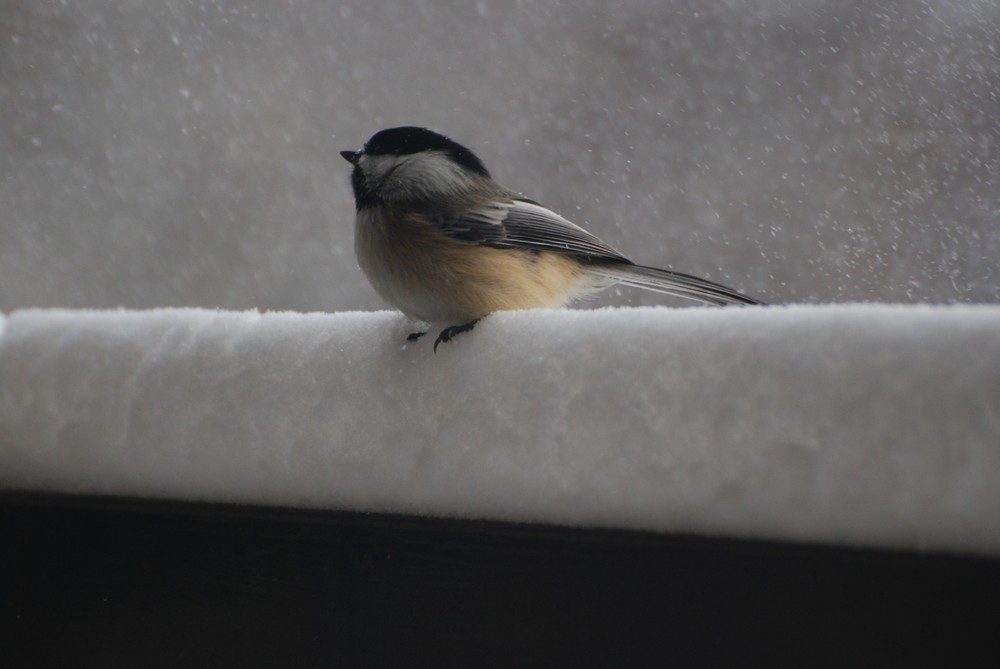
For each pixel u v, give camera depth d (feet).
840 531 9.09
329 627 9.90
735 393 9.61
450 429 9.85
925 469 8.55
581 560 9.83
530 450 9.82
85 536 9.98
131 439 9.95
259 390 9.91
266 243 11.14
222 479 9.92
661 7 10.91
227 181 11.42
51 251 11.51
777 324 9.71
